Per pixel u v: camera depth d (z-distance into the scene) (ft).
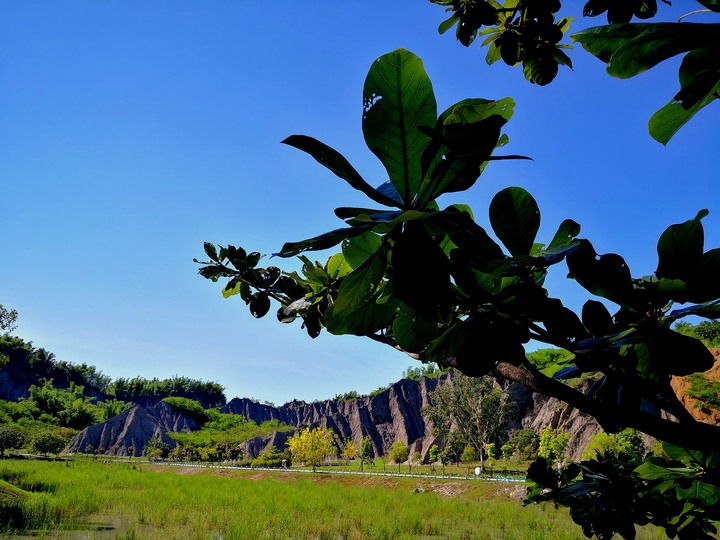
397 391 379.35
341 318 3.54
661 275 3.24
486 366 3.04
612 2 3.96
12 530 52.47
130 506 75.36
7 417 369.71
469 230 2.97
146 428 373.61
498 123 2.73
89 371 597.93
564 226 3.38
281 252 2.95
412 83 2.90
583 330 3.03
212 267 7.38
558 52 5.36
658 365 3.10
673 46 2.90
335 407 400.06
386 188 3.27
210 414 468.75
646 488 5.32
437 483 129.59
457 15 5.48
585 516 5.44
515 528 61.16
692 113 3.07
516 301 3.01
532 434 193.67
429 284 2.86
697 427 2.78
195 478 147.84
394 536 58.03
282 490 111.24
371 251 3.77
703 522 5.22
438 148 2.99
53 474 129.80
